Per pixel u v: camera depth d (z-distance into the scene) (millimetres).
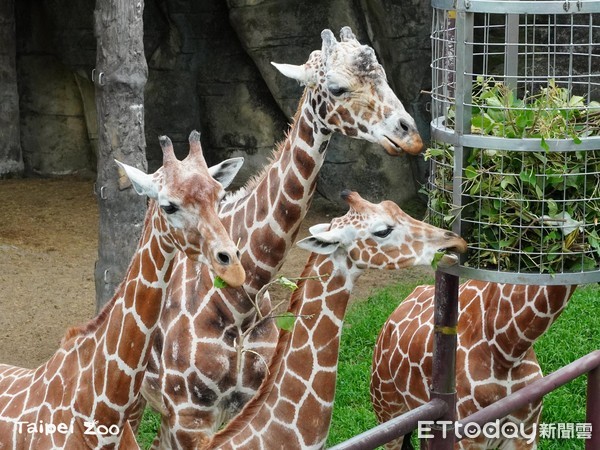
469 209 3482
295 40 10586
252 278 4496
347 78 4176
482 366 4484
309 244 3844
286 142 4469
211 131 11422
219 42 11273
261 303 4582
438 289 3750
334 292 3943
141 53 6902
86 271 9172
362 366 6762
